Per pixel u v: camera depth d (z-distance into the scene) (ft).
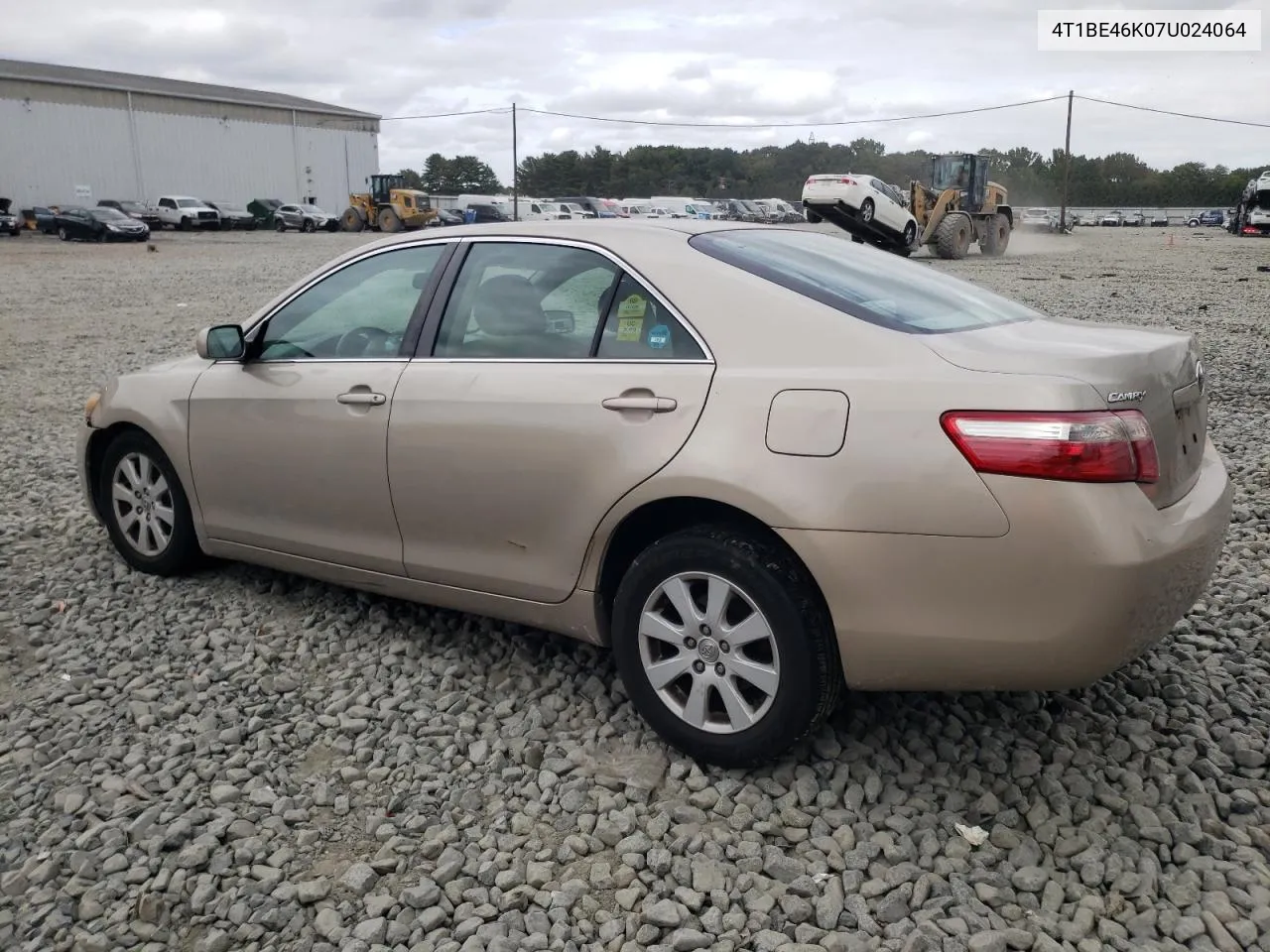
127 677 13.01
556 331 11.49
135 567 16.35
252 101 221.25
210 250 113.80
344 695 12.35
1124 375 9.18
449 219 178.19
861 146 363.56
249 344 14.30
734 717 10.22
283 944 8.45
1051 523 8.64
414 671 13.00
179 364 15.51
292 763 11.03
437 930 8.55
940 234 92.63
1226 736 10.88
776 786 10.25
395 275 13.17
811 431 9.49
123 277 77.36
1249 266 79.92
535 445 11.11
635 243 11.33
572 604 11.35
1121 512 8.69
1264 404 27.07
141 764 10.99
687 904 8.71
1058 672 8.98
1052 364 9.14
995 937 8.06
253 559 14.64
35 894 9.01
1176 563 8.98
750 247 11.56
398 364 12.59
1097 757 10.63
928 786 10.21
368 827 9.87
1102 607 8.66
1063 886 8.80
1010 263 86.89
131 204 171.63
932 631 9.18
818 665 9.72
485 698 12.31
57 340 44.55
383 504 12.62
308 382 13.30
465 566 12.07
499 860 9.30
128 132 200.44
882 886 8.80
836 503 9.30
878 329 9.82
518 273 12.03
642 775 10.50
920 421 9.09
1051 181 341.41
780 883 8.96
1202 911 8.39
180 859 9.37
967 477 8.86
